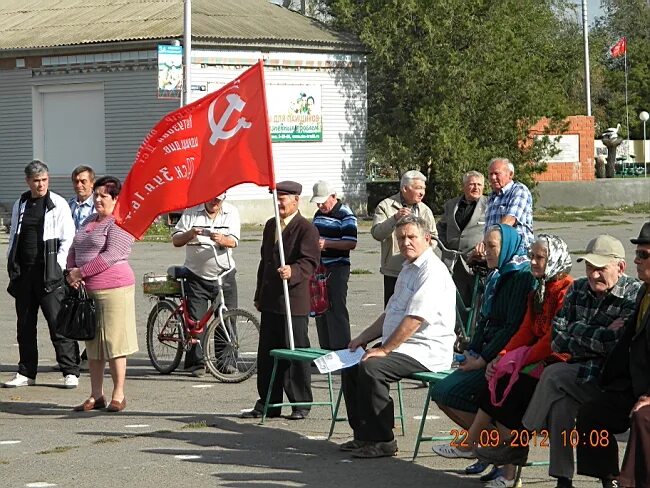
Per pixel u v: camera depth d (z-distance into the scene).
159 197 10.28
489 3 39.81
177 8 36.75
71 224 12.08
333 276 11.56
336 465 8.52
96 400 10.84
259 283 10.41
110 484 7.97
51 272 11.91
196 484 7.95
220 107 10.13
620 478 6.82
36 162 12.00
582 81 70.94
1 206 38.34
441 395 8.20
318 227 11.59
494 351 7.93
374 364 8.59
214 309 12.39
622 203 43.22
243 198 36.06
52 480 8.10
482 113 39.47
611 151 51.03
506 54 39.44
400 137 39.44
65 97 37.22
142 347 14.68
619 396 7.19
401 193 11.98
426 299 8.55
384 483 7.98
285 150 37.66
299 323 10.13
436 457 8.76
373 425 8.70
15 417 10.49
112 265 10.63
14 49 37.12
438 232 12.59
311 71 38.16
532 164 40.31
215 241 12.23
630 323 7.12
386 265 11.79
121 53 35.69
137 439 9.47
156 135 10.27
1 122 38.41
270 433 9.66
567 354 7.59
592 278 7.30
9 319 17.17
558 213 40.19
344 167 39.38
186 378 12.48
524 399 7.73
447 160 38.62
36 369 12.22
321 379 12.23
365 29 39.19
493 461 7.78
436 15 39.12
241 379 12.20
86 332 10.52
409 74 39.31
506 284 7.95
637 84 77.69
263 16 38.41
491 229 8.08
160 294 12.73
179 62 30.92
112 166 36.31
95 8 38.78
